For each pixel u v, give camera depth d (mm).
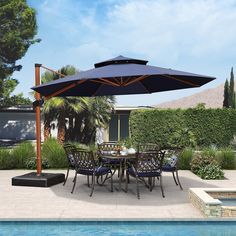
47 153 14359
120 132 30797
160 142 23328
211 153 14531
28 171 13359
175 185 10586
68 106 24453
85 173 9266
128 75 7652
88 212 7453
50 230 6578
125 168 9891
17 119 34156
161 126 23375
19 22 35656
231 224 6891
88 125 26391
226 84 31938
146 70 8156
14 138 34094
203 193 7859
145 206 7980
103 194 9305
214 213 6977
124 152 10094
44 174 10938
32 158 14148
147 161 8875
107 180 11383
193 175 12531
